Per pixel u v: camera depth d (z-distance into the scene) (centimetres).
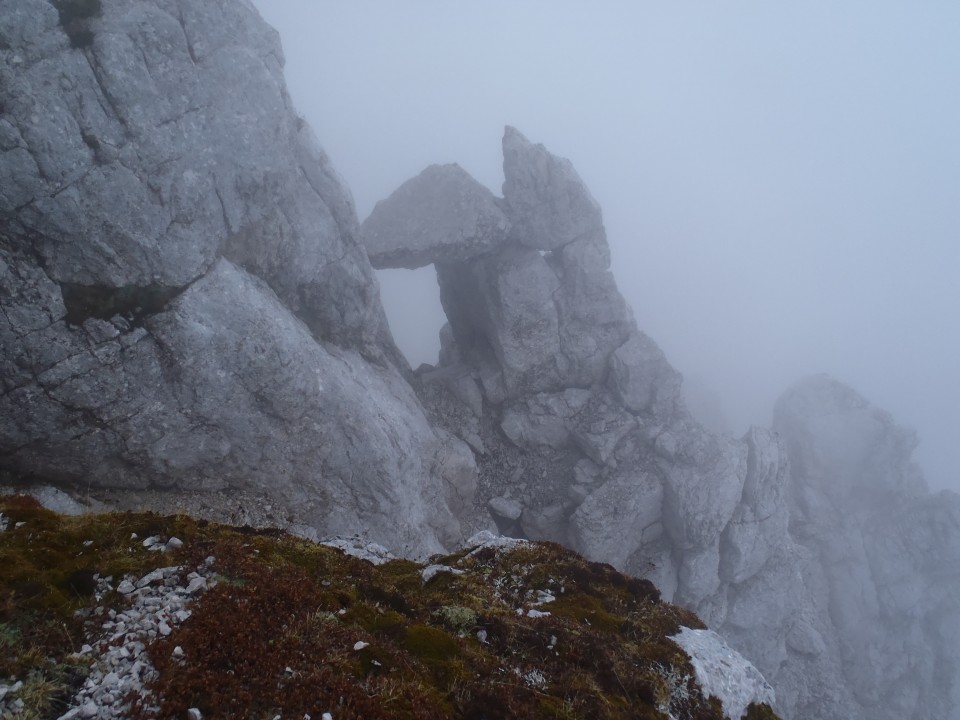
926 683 4909
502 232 3700
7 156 1889
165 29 2203
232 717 609
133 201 2097
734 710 884
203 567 847
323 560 1002
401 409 3198
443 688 732
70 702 617
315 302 2944
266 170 2544
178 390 2227
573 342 3872
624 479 3675
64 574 795
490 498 3678
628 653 898
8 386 1961
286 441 2491
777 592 3984
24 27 1923
